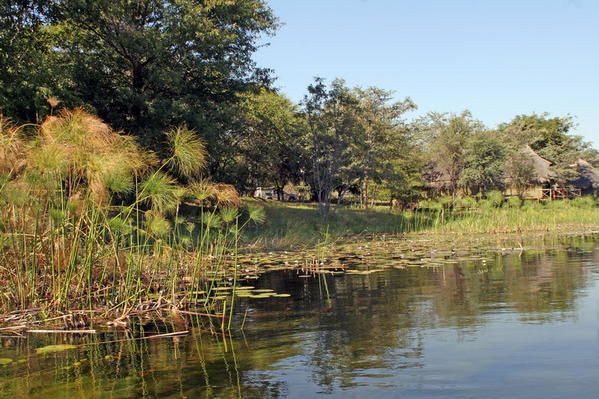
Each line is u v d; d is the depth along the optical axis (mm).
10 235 6891
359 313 6367
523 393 3584
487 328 5406
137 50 17500
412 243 17328
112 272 7703
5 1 15602
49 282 6941
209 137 18312
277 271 10719
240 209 18172
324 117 25453
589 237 18969
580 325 5418
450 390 3666
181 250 9180
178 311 6711
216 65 18719
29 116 14891
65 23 18234
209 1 18812
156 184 7477
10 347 5250
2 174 6715
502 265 10805
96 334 5719
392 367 4203
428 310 6426
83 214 6816
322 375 4062
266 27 22328
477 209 25531
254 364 4402
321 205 25344
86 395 3781
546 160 43844
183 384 3959
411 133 36188
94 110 16812
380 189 36594
